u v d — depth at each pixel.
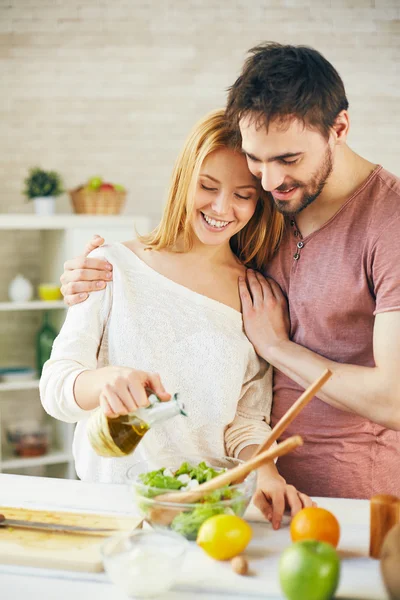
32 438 3.81
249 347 1.71
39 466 4.02
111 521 1.31
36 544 1.22
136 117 4.20
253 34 4.26
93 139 4.16
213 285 1.73
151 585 1.06
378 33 4.36
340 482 1.70
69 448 3.87
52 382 1.51
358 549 1.24
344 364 1.60
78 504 1.42
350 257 1.61
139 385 1.23
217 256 1.75
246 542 1.19
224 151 1.56
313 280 1.67
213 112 1.60
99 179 3.79
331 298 1.64
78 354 1.59
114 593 1.10
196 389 1.65
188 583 1.12
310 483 1.72
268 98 1.35
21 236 4.10
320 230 1.66
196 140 1.58
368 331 1.64
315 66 1.38
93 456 1.69
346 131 1.48
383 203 1.58
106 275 1.68
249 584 1.12
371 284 1.60
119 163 4.20
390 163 4.44
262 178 1.45
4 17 4.02
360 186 1.61
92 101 4.14
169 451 1.63
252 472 1.29
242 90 1.40
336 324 1.65
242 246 1.79
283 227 1.74
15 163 4.07
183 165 1.62
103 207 3.80
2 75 4.03
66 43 4.09
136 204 4.24
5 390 4.07
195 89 4.24
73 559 1.17
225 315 1.70
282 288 1.75
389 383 1.51
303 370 1.61
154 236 1.78
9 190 4.07
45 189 3.79
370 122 4.39
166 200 1.70
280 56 1.39
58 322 3.95
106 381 1.38
